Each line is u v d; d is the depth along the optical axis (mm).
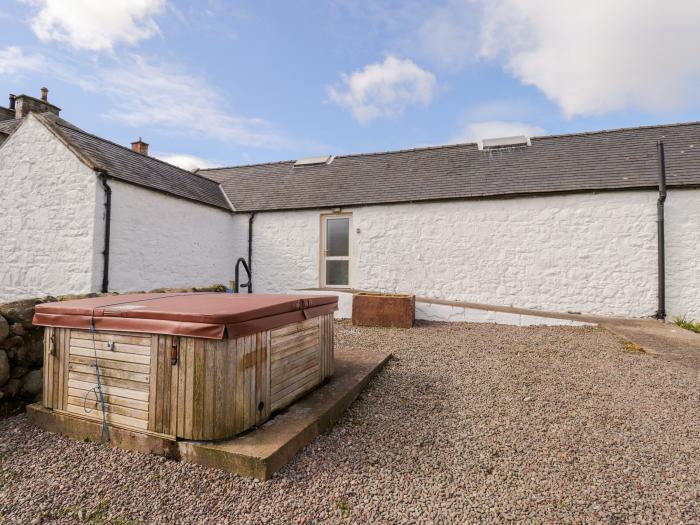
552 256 7777
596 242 7500
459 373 4223
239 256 10336
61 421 2850
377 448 2711
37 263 7117
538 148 9383
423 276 8719
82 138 7586
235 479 2273
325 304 3607
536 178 8234
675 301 7008
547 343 5547
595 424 3023
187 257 8820
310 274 9695
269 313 2738
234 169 13047
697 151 7652
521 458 2572
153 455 2529
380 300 7066
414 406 3408
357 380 3699
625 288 7309
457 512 2049
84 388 2785
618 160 8070
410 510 2066
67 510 2066
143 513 2029
